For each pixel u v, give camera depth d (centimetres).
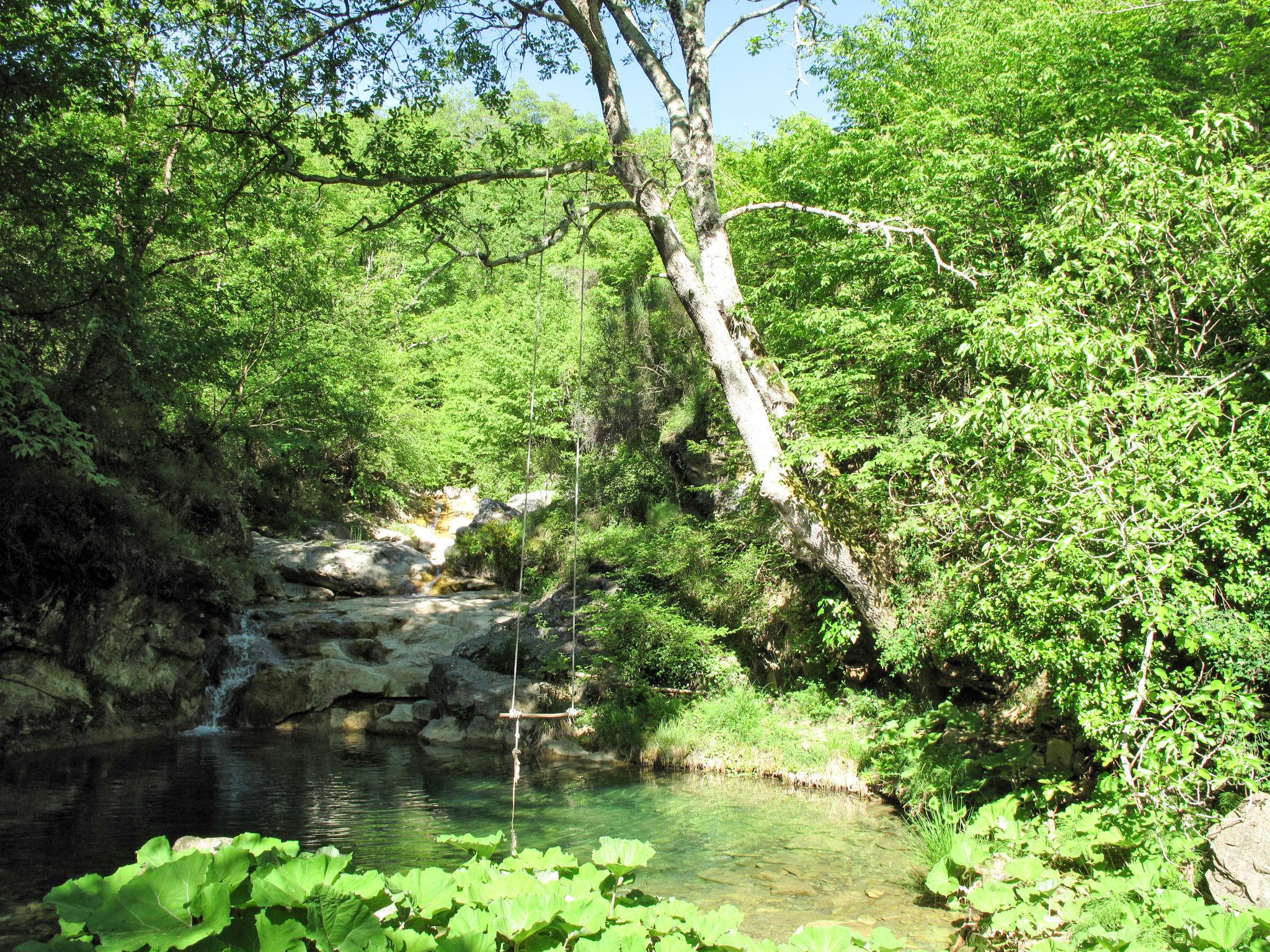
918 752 855
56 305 1163
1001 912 477
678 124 1112
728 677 1249
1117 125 942
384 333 2858
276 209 1695
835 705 1107
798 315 1088
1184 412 529
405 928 307
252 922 270
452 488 3053
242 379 1883
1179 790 487
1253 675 503
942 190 988
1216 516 501
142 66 1488
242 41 1157
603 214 1164
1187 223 595
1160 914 422
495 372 2542
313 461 2431
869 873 647
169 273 1559
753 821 805
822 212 1047
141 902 264
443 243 1234
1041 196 973
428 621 1664
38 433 1083
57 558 1185
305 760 1117
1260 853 409
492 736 1242
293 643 1545
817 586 1147
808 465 1025
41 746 1145
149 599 1351
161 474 1484
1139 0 1034
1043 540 537
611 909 355
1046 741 770
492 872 366
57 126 1373
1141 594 498
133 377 1289
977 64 1116
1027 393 567
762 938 514
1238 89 948
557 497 2158
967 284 1006
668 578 1412
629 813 835
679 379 1941
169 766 1055
